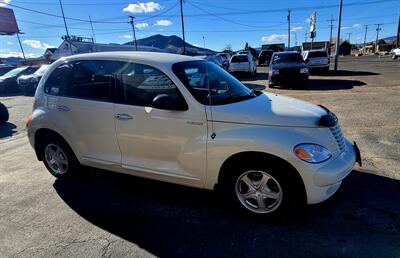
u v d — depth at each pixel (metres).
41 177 4.57
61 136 4.12
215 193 3.77
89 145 3.91
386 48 69.44
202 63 3.88
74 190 4.05
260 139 2.83
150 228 3.10
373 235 2.80
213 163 3.09
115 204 3.62
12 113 10.95
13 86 18.70
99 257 2.69
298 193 2.88
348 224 2.98
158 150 3.40
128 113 3.48
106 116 3.65
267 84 15.31
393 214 3.11
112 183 4.21
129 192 3.91
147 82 3.40
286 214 2.96
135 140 3.51
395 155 4.61
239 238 2.86
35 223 3.29
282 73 12.80
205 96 3.22
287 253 2.62
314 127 2.86
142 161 3.55
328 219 3.07
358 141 5.31
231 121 2.99
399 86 11.58
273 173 2.87
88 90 3.83
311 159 2.74
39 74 17.22
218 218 3.21
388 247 2.63
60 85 4.07
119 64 3.62
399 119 6.63
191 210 3.40
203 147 3.10
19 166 5.12
